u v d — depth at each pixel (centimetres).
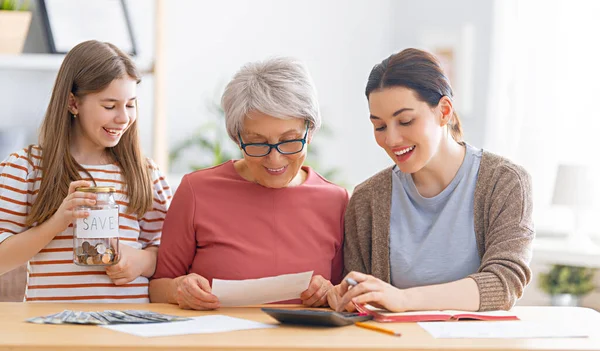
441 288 179
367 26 489
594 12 392
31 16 336
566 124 401
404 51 190
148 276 215
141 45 395
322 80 486
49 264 205
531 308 195
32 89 343
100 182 212
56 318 165
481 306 180
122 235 214
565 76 400
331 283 216
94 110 205
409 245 203
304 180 222
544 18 406
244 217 210
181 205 212
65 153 209
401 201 207
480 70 440
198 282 188
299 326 164
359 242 213
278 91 193
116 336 150
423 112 186
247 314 181
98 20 341
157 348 143
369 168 494
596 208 375
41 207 203
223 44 468
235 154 461
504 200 193
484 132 436
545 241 379
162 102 341
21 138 326
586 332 161
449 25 456
